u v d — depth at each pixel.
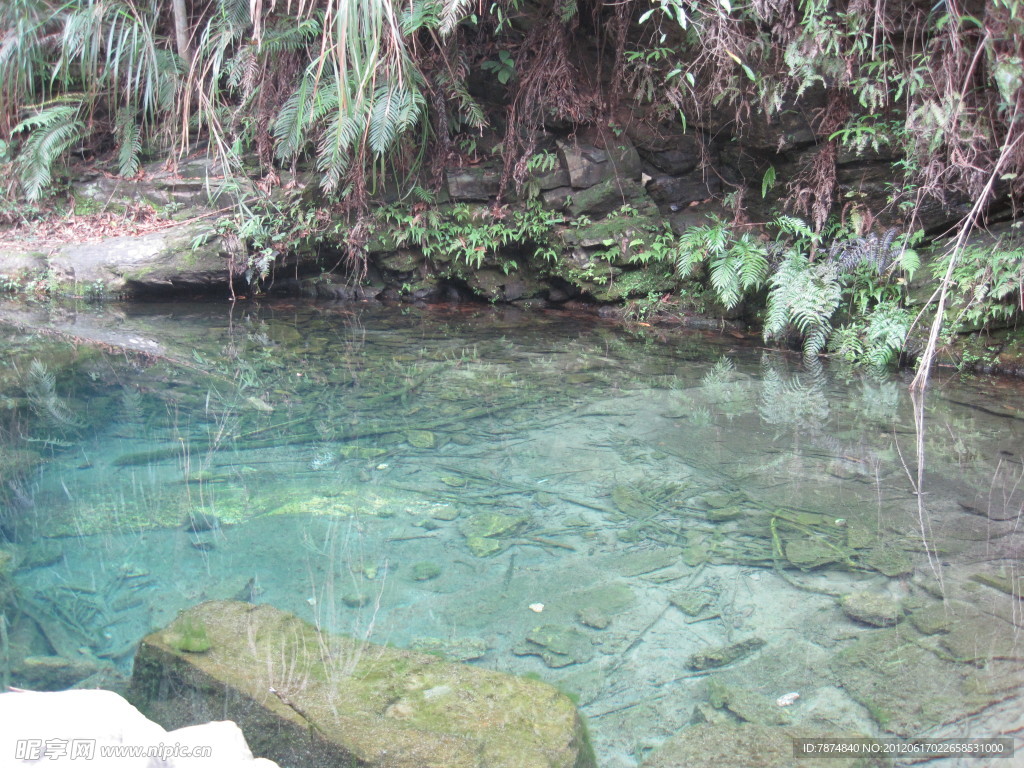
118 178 8.43
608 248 7.54
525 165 7.69
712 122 7.23
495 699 2.07
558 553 3.10
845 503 3.50
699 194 7.73
